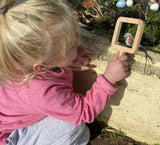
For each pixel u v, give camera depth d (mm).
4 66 957
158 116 1159
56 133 1222
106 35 1208
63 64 1038
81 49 1141
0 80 1125
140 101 1146
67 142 1270
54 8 866
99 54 1119
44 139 1251
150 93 1066
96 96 1059
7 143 1237
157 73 973
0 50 901
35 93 1005
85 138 1419
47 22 841
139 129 1336
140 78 1029
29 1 855
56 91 1017
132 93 1132
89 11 1517
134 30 1140
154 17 1280
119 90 1172
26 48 865
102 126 1569
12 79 1028
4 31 851
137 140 1441
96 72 1196
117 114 1357
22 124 1192
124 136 1485
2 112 1189
